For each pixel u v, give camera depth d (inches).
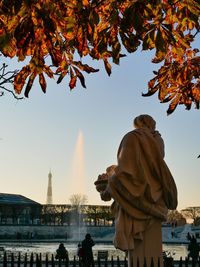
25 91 313.4
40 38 287.4
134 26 270.4
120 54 308.5
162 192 426.9
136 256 422.9
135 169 420.2
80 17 283.9
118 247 420.2
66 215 6437.0
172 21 304.8
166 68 359.6
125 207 419.2
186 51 356.5
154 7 272.4
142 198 416.5
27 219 6638.8
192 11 293.4
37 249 2992.1
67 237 5684.1
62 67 316.8
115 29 293.1
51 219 6520.7
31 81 311.6
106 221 6333.7
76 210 6358.3
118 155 432.8
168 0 288.0
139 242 424.5
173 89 363.9
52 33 281.6
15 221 6628.9
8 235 5536.4
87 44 305.4
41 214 6599.4
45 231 5994.1
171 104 367.6
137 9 268.1
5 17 280.2
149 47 293.0
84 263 721.6
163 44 279.6
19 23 273.0
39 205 6658.5
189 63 357.1
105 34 293.3
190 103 366.3
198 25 307.0
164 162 425.7
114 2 286.2
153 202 419.5
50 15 278.5
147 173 422.9
